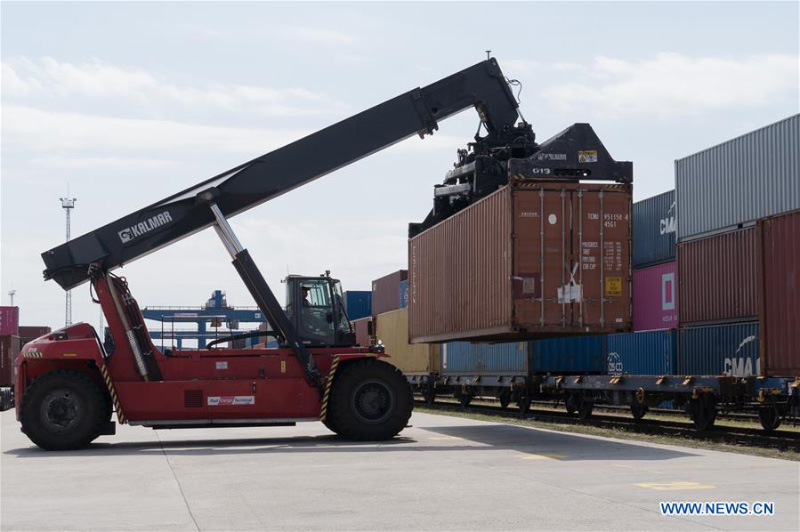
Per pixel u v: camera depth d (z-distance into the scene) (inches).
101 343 646.5
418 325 873.5
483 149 700.7
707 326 917.2
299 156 674.8
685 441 631.8
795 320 609.0
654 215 1180.5
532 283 616.7
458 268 743.1
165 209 659.4
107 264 648.4
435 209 823.1
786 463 486.3
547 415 1013.2
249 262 651.5
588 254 623.5
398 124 681.0
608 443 614.9
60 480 442.0
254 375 649.6
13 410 1446.9
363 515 329.7
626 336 1074.7
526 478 427.2
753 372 832.3
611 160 631.8
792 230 615.5
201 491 396.2
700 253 974.4
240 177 668.7
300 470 468.8
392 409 643.5
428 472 453.4
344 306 688.4
